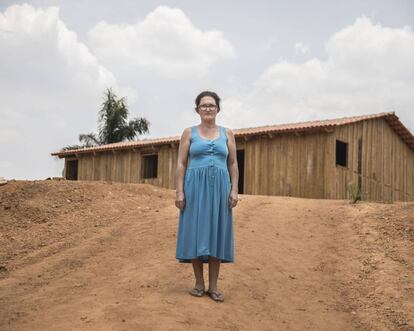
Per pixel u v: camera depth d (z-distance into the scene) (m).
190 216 5.61
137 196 12.07
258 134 18.75
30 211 10.62
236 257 7.38
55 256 7.98
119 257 7.54
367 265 7.31
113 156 23.55
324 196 17.31
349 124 18.64
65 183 12.45
